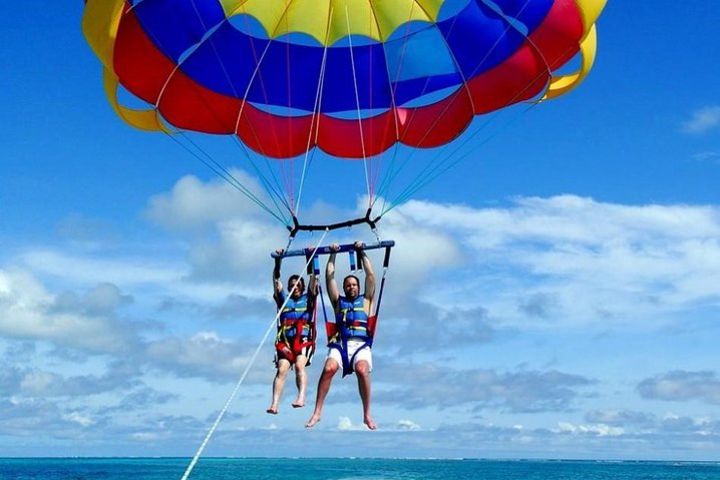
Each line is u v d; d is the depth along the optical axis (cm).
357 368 1047
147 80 1180
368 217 1112
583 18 1162
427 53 1303
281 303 1102
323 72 1326
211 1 1183
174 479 6059
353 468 9269
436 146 1323
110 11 1082
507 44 1236
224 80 1257
